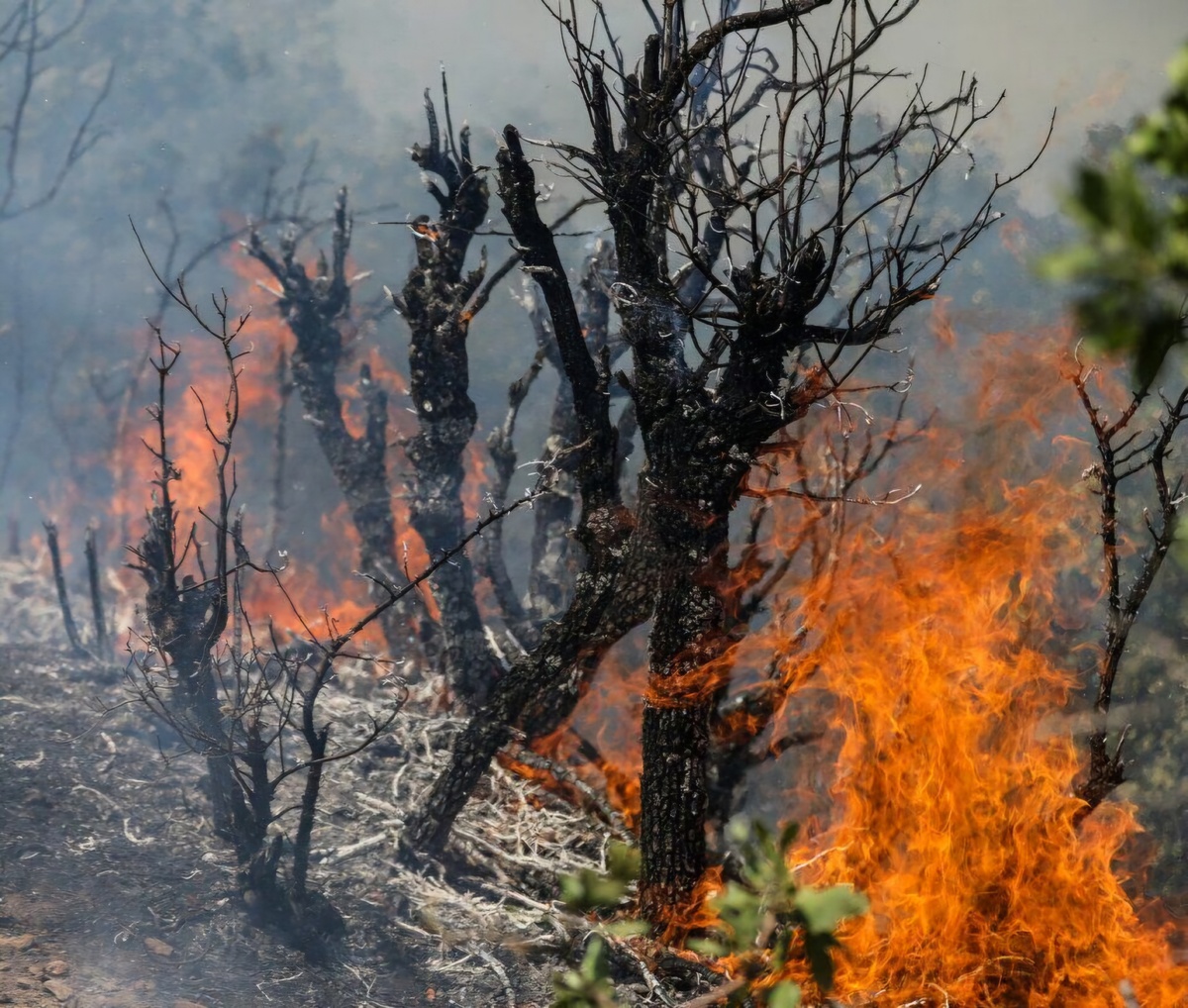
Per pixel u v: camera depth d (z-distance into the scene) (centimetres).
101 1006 475
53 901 552
